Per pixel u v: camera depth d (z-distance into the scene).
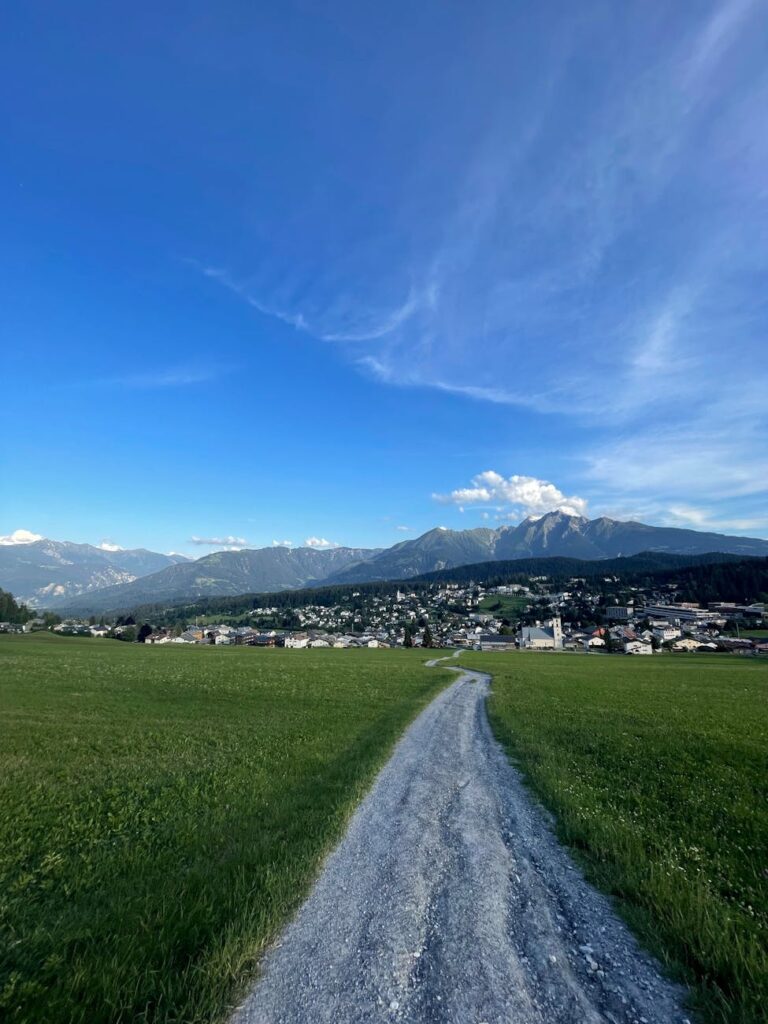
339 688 37.75
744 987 4.88
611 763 15.55
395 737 19.20
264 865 7.58
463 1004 4.74
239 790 12.06
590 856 8.53
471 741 19.14
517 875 7.77
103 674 44.41
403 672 55.34
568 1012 4.69
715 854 8.64
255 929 5.79
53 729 20.95
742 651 129.00
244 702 29.89
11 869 7.86
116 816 10.29
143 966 5.12
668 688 43.72
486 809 11.08
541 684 44.72
